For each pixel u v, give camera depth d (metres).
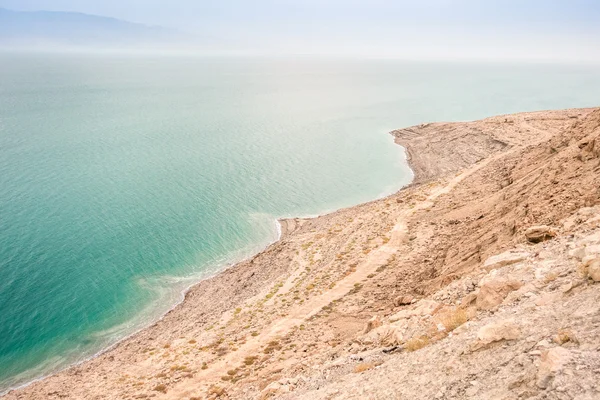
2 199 73.44
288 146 118.94
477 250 28.08
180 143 119.06
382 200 71.19
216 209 74.62
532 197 28.14
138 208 73.38
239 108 186.38
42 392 33.66
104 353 40.41
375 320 21.81
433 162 99.44
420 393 9.84
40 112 161.38
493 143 94.75
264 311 35.78
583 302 9.88
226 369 27.23
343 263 40.50
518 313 11.38
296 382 17.50
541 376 7.43
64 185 82.06
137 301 49.44
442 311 16.92
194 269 56.47
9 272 52.50
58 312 46.62
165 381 28.00
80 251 58.50
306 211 74.88
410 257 36.75
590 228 16.42
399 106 199.00
